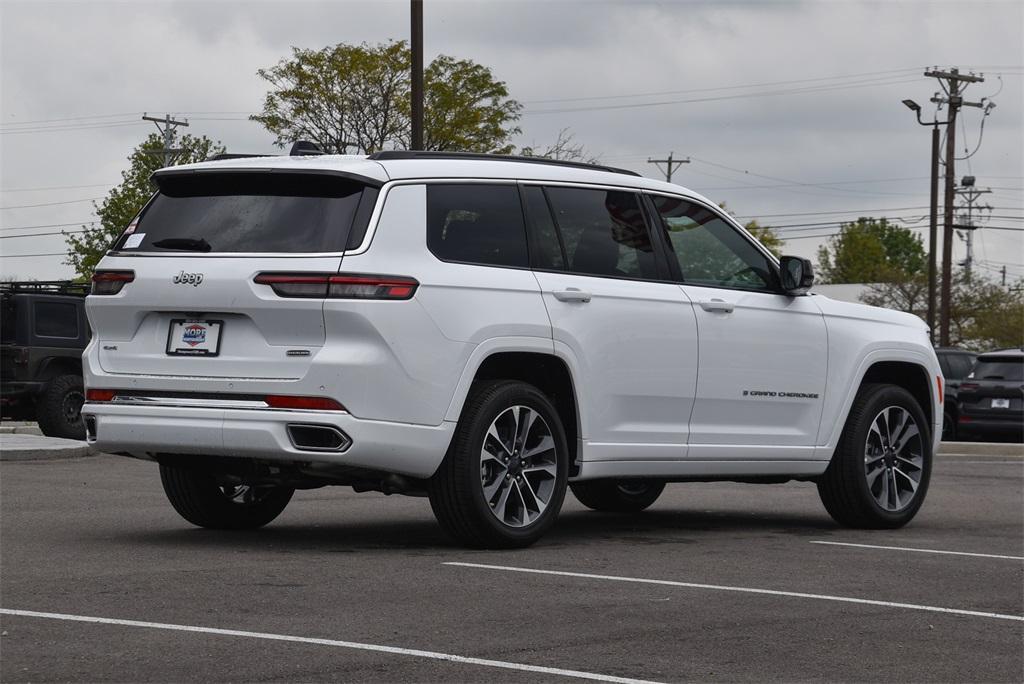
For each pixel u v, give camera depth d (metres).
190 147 62.03
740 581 7.42
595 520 10.62
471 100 40.25
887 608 6.73
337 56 39.69
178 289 8.00
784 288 9.84
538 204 8.68
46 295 21.00
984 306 69.69
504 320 8.20
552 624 6.07
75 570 7.29
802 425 9.92
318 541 8.70
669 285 9.22
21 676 4.94
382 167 8.05
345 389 7.64
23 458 16.78
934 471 18.14
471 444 8.05
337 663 5.20
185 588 6.73
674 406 9.15
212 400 7.90
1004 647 5.93
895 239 139.12
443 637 5.73
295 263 7.77
